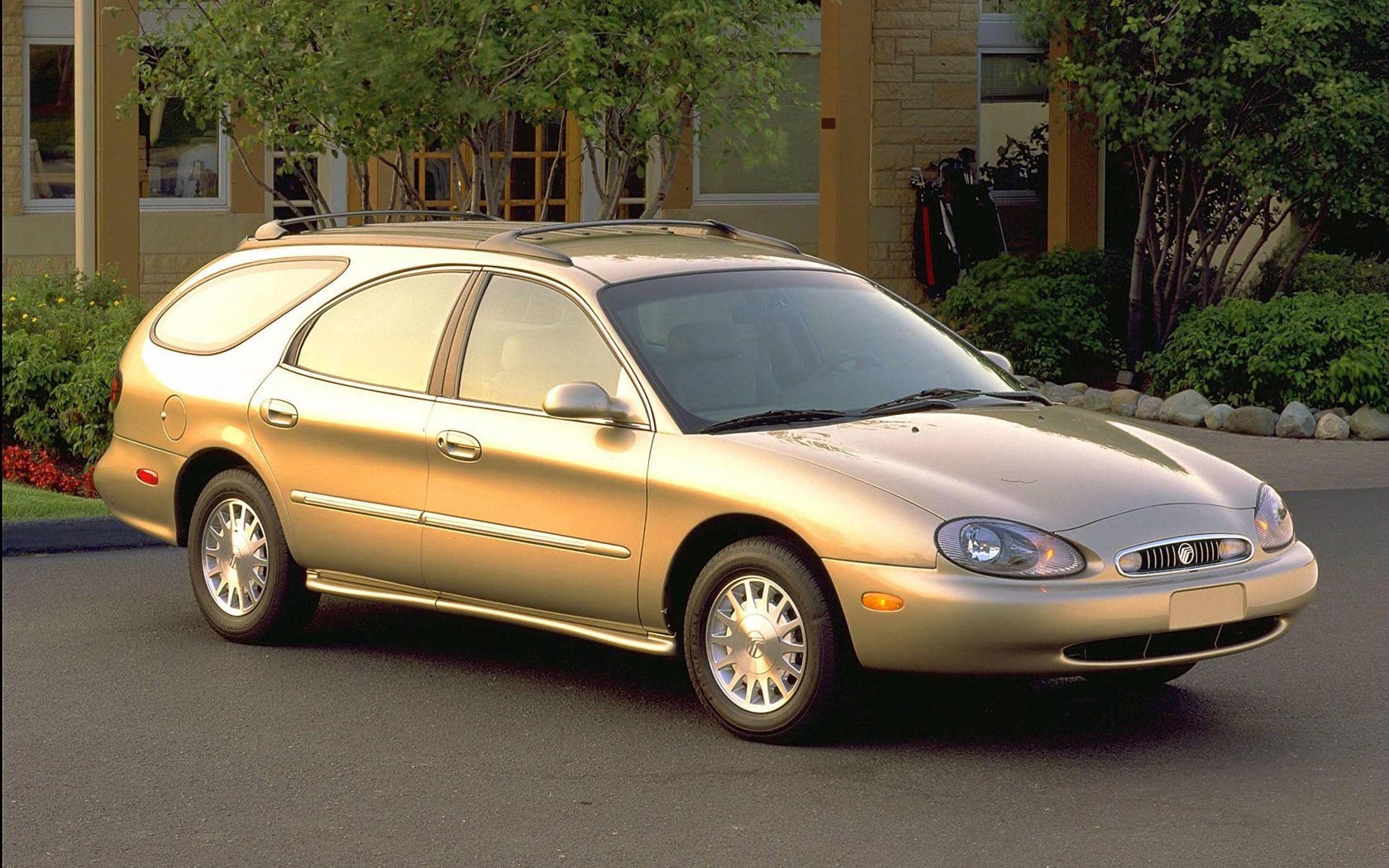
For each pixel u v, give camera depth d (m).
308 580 8.97
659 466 7.47
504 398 8.12
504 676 8.52
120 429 9.85
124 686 8.34
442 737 7.44
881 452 7.26
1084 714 7.72
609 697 8.11
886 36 23.67
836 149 20.48
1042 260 21.39
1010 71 24.11
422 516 8.31
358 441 8.55
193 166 22.94
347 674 8.58
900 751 7.13
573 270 8.15
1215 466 7.68
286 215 23.12
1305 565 7.45
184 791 6.71
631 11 13.88
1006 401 8.22
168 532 9.61
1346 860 5.79
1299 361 17.38
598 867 5.84
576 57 12.92
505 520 7.99
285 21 14.08
